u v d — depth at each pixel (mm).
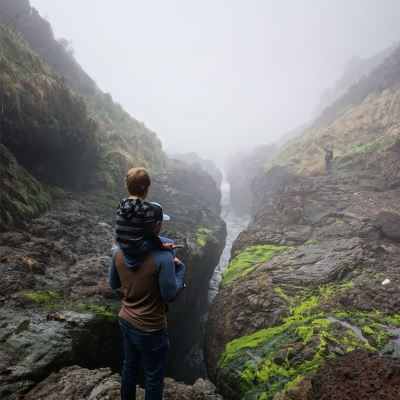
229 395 6238
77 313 5926
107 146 17703
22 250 7312
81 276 7309
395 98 24391
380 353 5734
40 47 23672
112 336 6328
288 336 6703
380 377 3783
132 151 21031
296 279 8883
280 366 5926
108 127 21797
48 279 6848
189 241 13914
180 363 11852
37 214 9625
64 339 5176
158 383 2902
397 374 3826
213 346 8219
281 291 8508
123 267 2662
